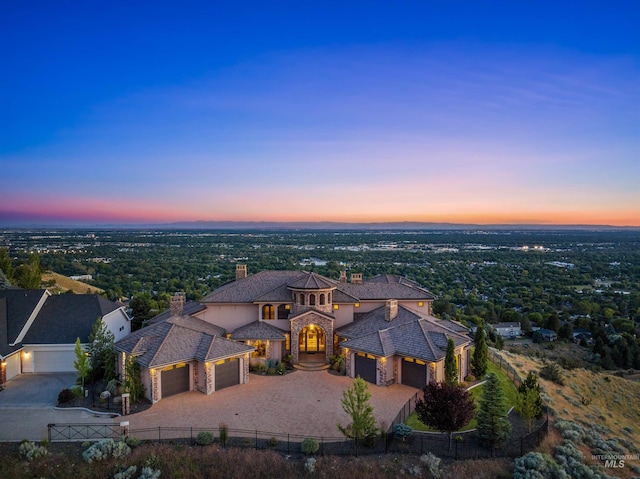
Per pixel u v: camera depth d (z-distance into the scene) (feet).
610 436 108.47
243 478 75.97
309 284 131.75
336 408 100.53
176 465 77.61
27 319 125.18
